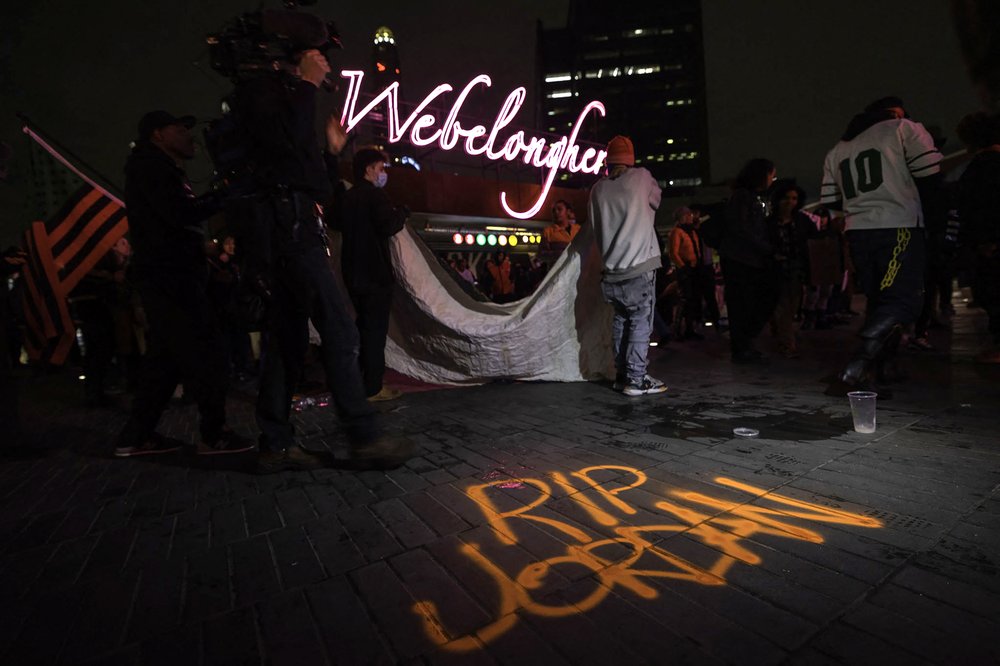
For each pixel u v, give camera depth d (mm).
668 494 2301
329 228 4211
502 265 14812
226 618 1575
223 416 3418
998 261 4566
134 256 3174
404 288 4898
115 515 2420
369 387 4250
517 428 3535
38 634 1537
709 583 1614
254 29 2502
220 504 2490
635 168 4336
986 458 2471
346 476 2775
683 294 8148
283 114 2473
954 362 4812
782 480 2381
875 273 3668
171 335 3195
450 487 2529
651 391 4375
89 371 5406
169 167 3139
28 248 4551
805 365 5297
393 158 16828
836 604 1474
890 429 3008
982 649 1267
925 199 3561
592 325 5148
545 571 1733
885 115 3660
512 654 1347
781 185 5871
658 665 1281
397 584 1707
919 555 1691
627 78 106562
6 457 3539
